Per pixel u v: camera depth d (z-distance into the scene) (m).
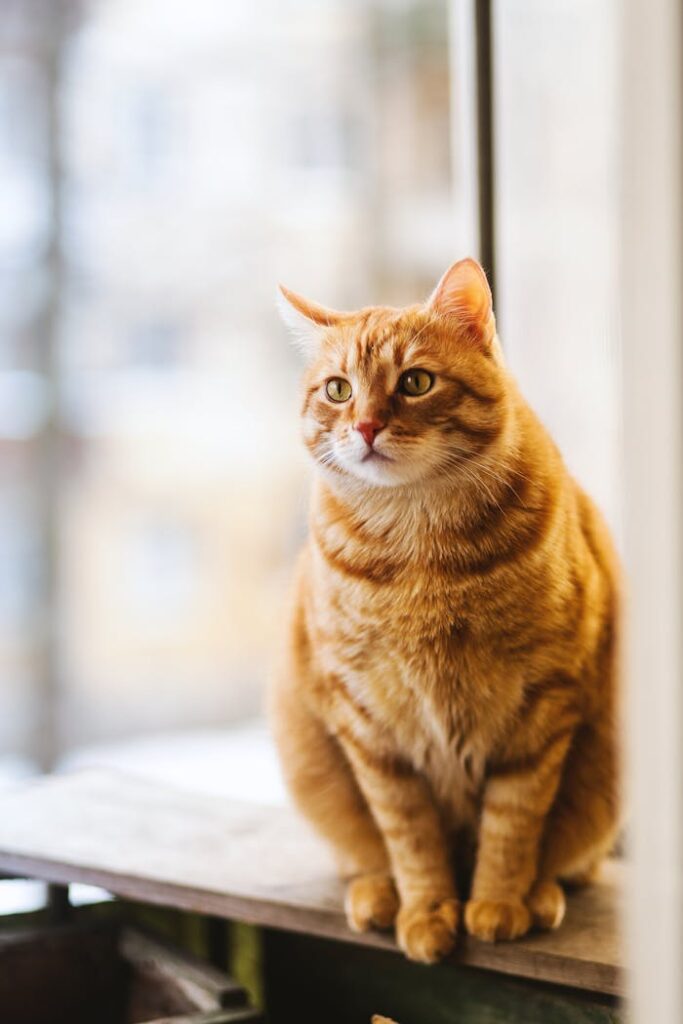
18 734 3.02
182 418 3.14
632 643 0.78
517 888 1.24
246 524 3.22
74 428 3.03
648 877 0.78
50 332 2.95
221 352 3.15
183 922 1.74
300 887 1.38
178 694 3.19
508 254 1.61
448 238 3.12
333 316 1.26
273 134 3.11
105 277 3.00
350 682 1.24
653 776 0.78
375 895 1.29
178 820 1.61
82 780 1.80
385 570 1.19
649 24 0.74
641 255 0.76
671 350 0.74
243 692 3.24
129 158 2.98
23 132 2.85
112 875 1.43
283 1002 1.60
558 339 1.65
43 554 3.01
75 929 1.57
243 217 3.12
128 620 3.13
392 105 3.15
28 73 2.84
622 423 0.79
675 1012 0.77
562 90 1.62
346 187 3.16
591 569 1.22
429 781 1.29
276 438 3.21
